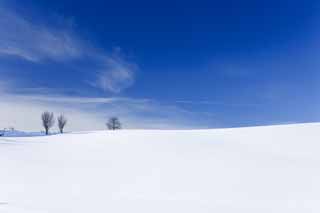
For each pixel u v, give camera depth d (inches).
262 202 489.1
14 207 379.2
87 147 1156.5
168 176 672.4
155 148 1091.9
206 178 663.1
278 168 791.7
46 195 472.7
